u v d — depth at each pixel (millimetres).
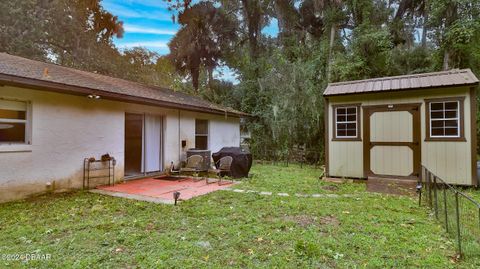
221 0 16844
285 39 15906
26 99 5594
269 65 15000
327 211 4660
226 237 3482
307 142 12680
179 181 7754
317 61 12930
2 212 4547
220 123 12133
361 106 7949
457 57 10422
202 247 3162
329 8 13531
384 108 7633
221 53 17188
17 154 5441
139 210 4727
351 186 7145
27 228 3758
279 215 4461
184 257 2910
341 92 8062
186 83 18562
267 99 14094
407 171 7293
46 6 14953
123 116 7711
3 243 3256
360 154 7938
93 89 6238
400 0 14164
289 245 3244
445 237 3523
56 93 6129
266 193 6117
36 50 14305
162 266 2693
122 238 3391
